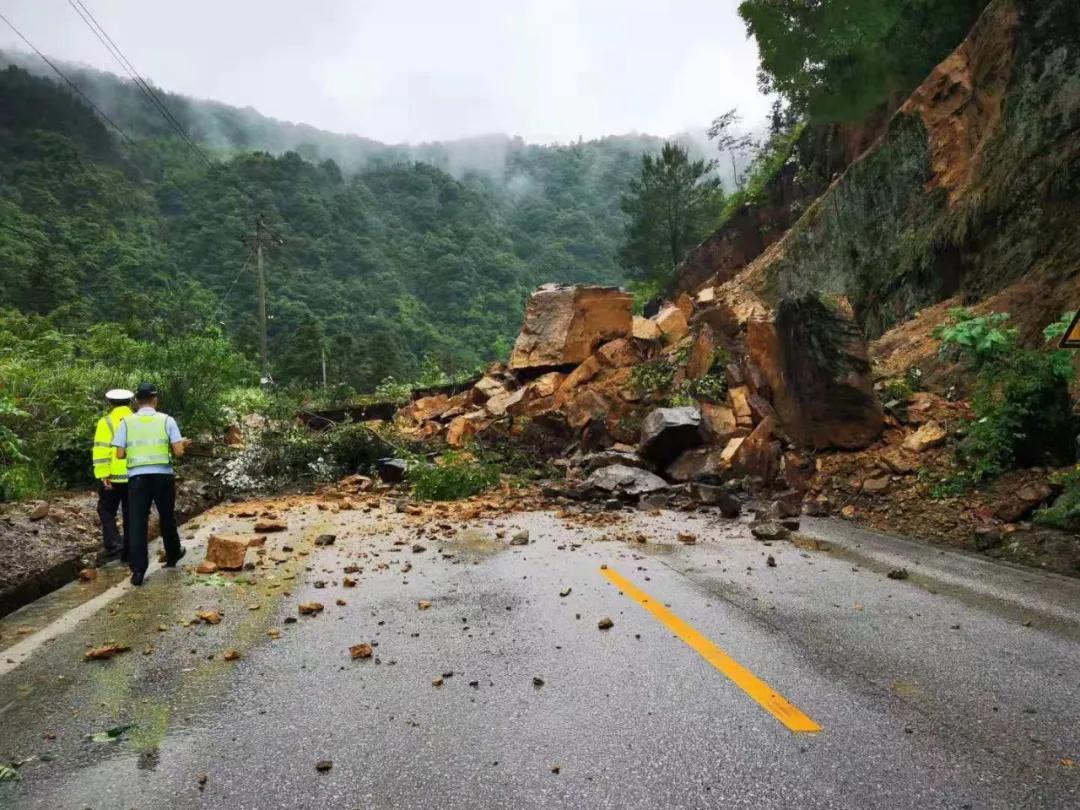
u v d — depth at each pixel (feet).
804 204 76.89
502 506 32.32
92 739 10.41
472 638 14.69
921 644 13.71
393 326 436.76
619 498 32.81
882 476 29.27
